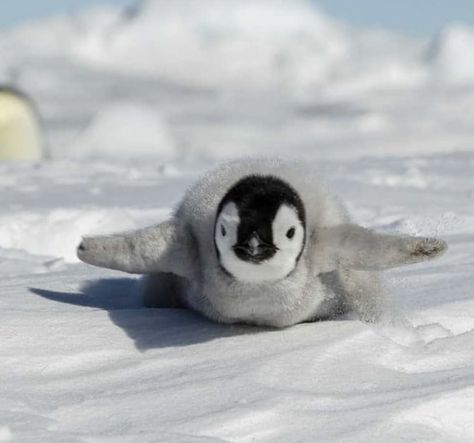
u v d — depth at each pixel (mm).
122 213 22750
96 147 85812
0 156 60344
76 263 19172
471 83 178000
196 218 13727
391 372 12016
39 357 12609
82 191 33125
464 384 11352
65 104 188500
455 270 17469
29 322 13688
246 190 12891
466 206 27922
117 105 90438
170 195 30875
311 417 10664
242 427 10469
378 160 46844
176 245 13766
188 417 10680
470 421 10727
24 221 22531
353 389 11492
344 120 123188
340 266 13570
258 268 12617
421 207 27422
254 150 94500
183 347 13023
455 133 95500
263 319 13648
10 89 61781
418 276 17094
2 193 33188
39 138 62312
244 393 11266
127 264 13828
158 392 11414
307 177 14367
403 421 10617
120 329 13695
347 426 10453
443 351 12758
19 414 10750
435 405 10875
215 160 53344
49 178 38688
